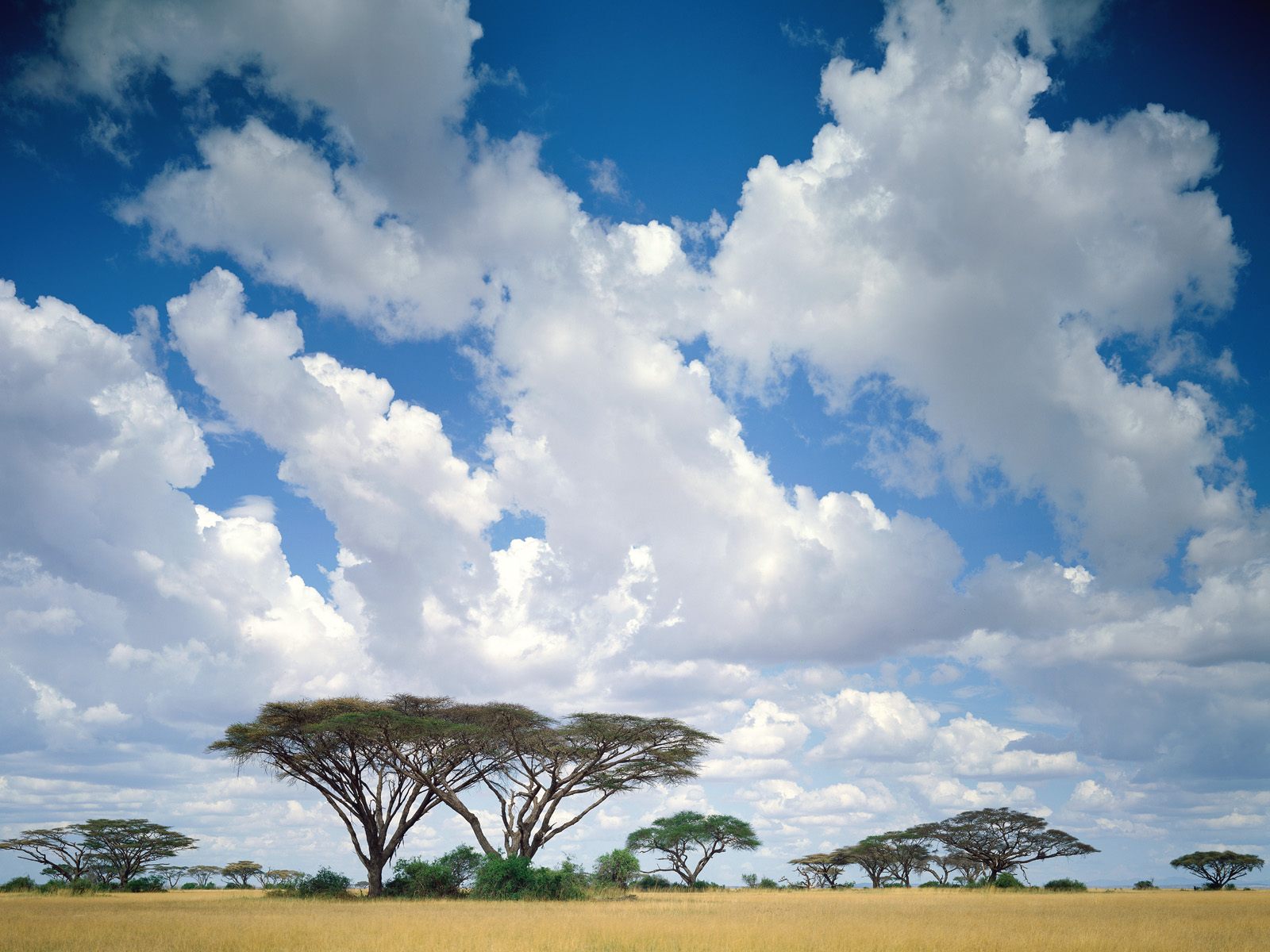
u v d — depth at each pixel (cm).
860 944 2231
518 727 5512
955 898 5594
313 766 5431
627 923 2861
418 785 5559
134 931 2595
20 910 3916
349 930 2617
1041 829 8550
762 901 4878
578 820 5794
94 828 7469
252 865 8375
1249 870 8938
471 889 5450
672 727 5450
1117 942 2300
